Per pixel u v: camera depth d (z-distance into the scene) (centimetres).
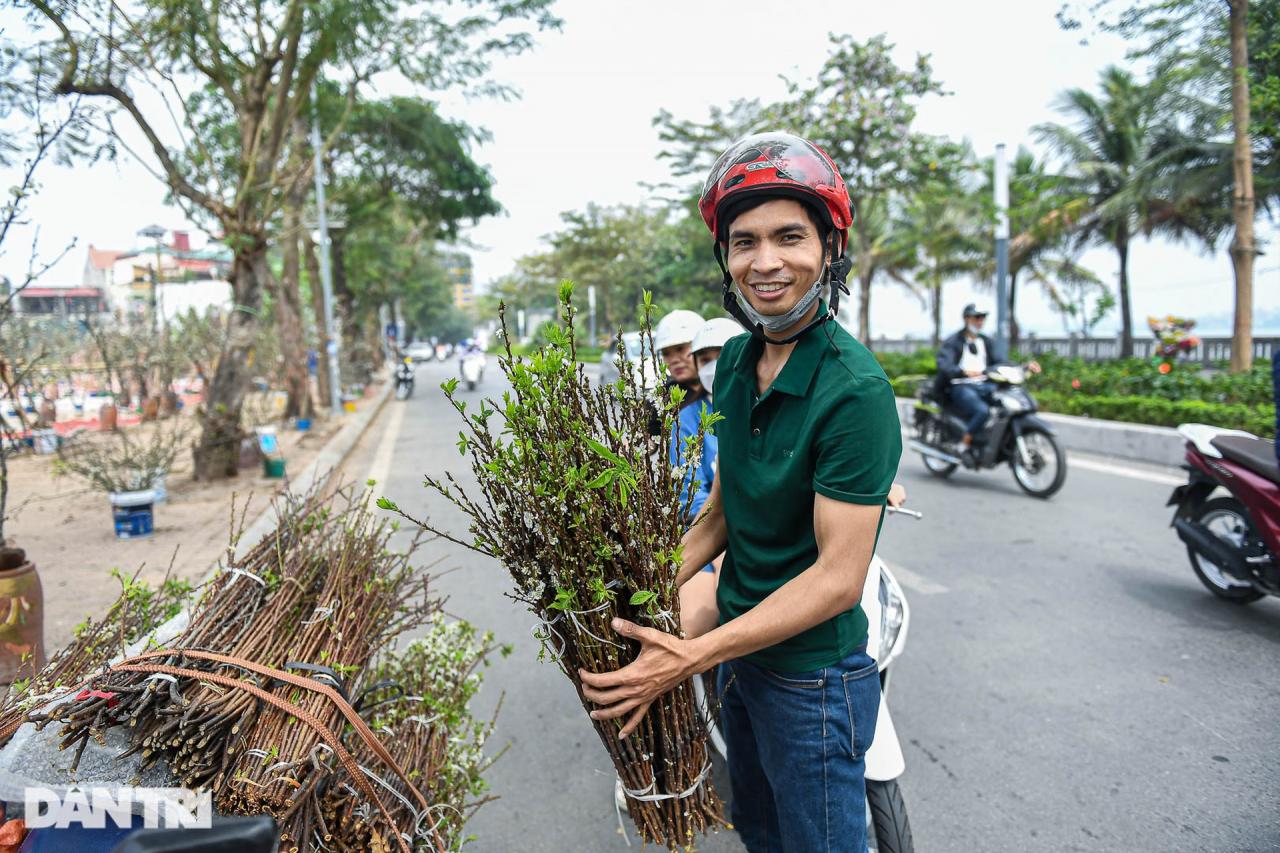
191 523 661
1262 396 905
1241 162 1009
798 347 147
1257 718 316
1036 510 648
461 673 253
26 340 877
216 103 954
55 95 539
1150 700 334
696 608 202
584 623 142
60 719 155
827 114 1452
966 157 2002
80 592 464
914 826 258
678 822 162
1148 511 634
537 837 263
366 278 2527
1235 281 1055
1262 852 240
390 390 2569
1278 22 917
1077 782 279
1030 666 369
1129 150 1773
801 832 159
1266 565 394
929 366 1636
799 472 144
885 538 578
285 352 1421
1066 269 2170
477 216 2059
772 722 160
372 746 166
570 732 332
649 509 144
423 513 706
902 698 344
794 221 139
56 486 830
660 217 3816
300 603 199
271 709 160
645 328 145
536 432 140
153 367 1388
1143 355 2031
